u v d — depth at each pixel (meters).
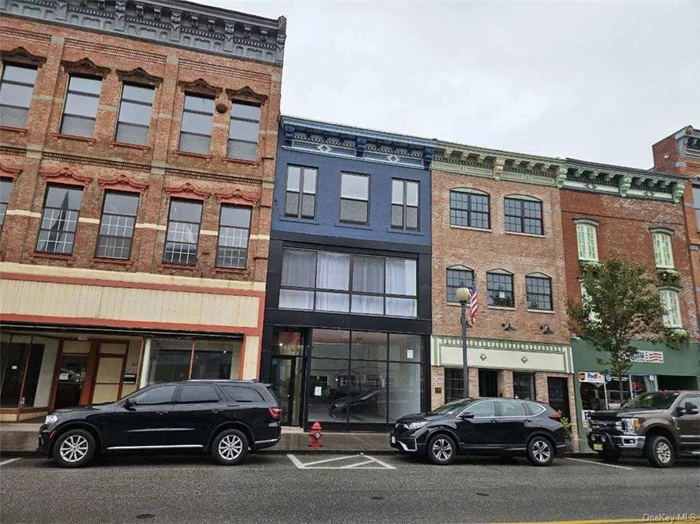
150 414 10.13
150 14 18.03
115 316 15.53
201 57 18.20
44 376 16.67
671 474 11.16
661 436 12.48
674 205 22.64
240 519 6.41
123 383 17.09
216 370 16.31
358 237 18.59
